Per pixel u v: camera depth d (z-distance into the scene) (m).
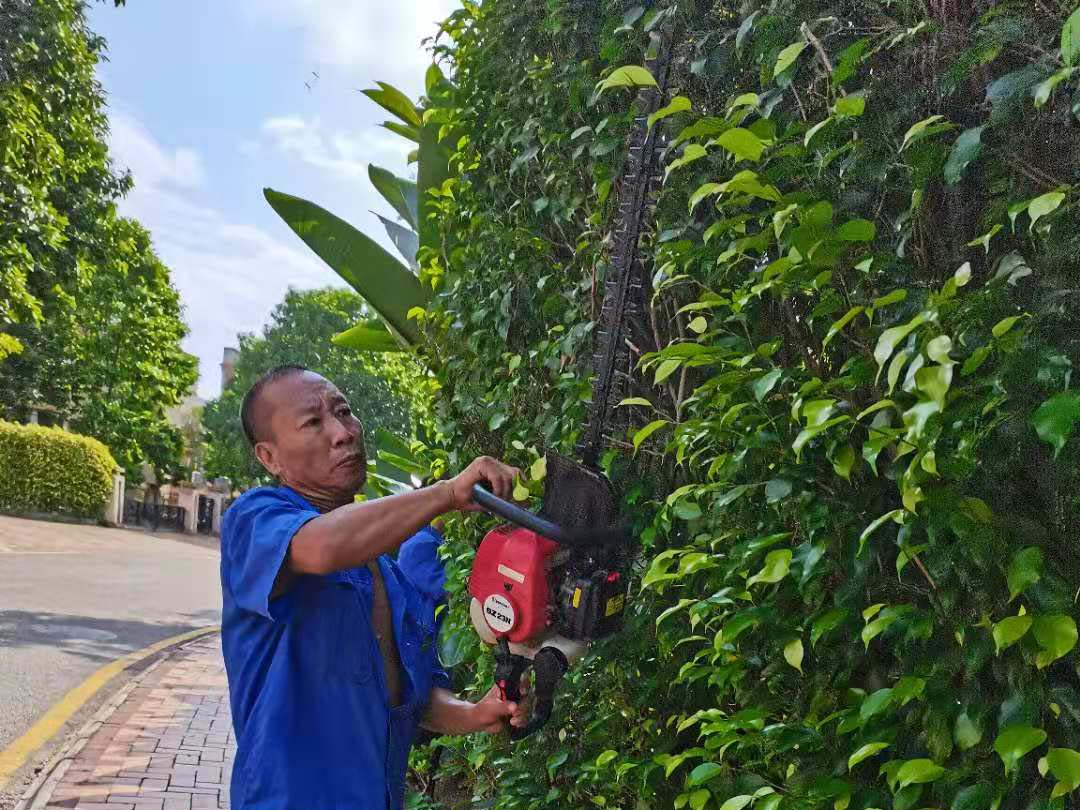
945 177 1.39
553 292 2.79
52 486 26.69
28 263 16.36
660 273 1.94
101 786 4.79
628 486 2.10
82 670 7.70
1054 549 1.29
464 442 3.33
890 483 1.57
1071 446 1.26
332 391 2.08
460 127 3.55
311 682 1.84
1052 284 1.31
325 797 1.75
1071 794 1.31
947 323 1.36
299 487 2.03
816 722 1.62
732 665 1.75
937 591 1.41
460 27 3.51
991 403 1.26
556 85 2.67
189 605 12.88
